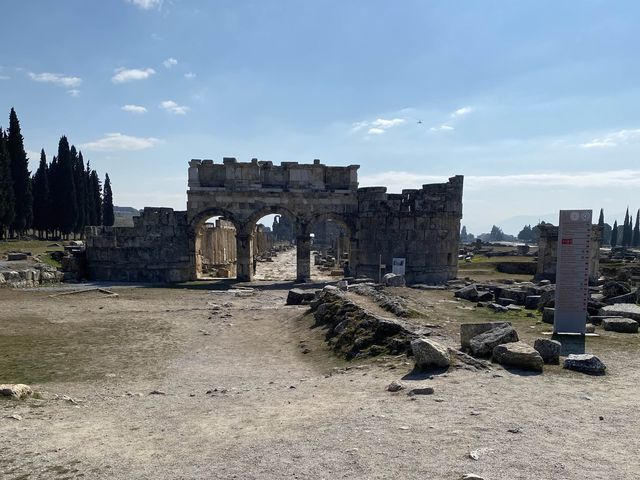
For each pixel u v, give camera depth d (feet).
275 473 24.54
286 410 36.47
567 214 59.41
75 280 145.18
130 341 69.82
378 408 34.65
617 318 64.34
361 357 54.90
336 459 25.85
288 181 153.17
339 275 178.19
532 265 173.78
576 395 36.45
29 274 128.26
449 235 144.25
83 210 276.00
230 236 231.50
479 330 50.83
